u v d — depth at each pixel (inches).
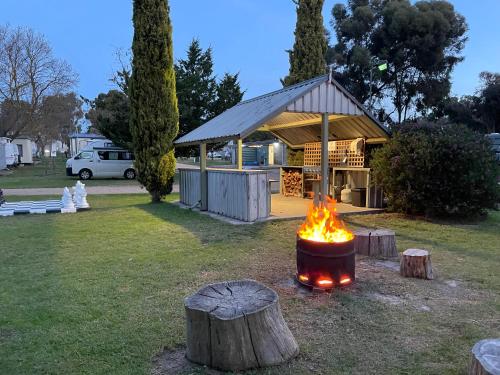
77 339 117.7
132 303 145.8
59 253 218.5
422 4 1099.9
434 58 1091.9
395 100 1190.3
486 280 171.5
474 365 85.4
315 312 137.5
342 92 322.0
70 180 815.1
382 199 359.3
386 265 194.2
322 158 319.3
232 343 100.0
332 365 104.0
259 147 1307.8
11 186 682.8
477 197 310.3
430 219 318.0
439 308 141.3
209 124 410.3
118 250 224.2
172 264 195.3
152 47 418.3
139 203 447.8
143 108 426.3
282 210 352.2
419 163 307.0
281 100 316.8
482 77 1169.4
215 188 348.5
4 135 1198.9
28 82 1141.7
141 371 101.2
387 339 118.2
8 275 179.8
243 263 196.9
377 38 1146.0
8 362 105.2
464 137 314.3
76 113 2042.3
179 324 128.1
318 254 155.7
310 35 545.3
